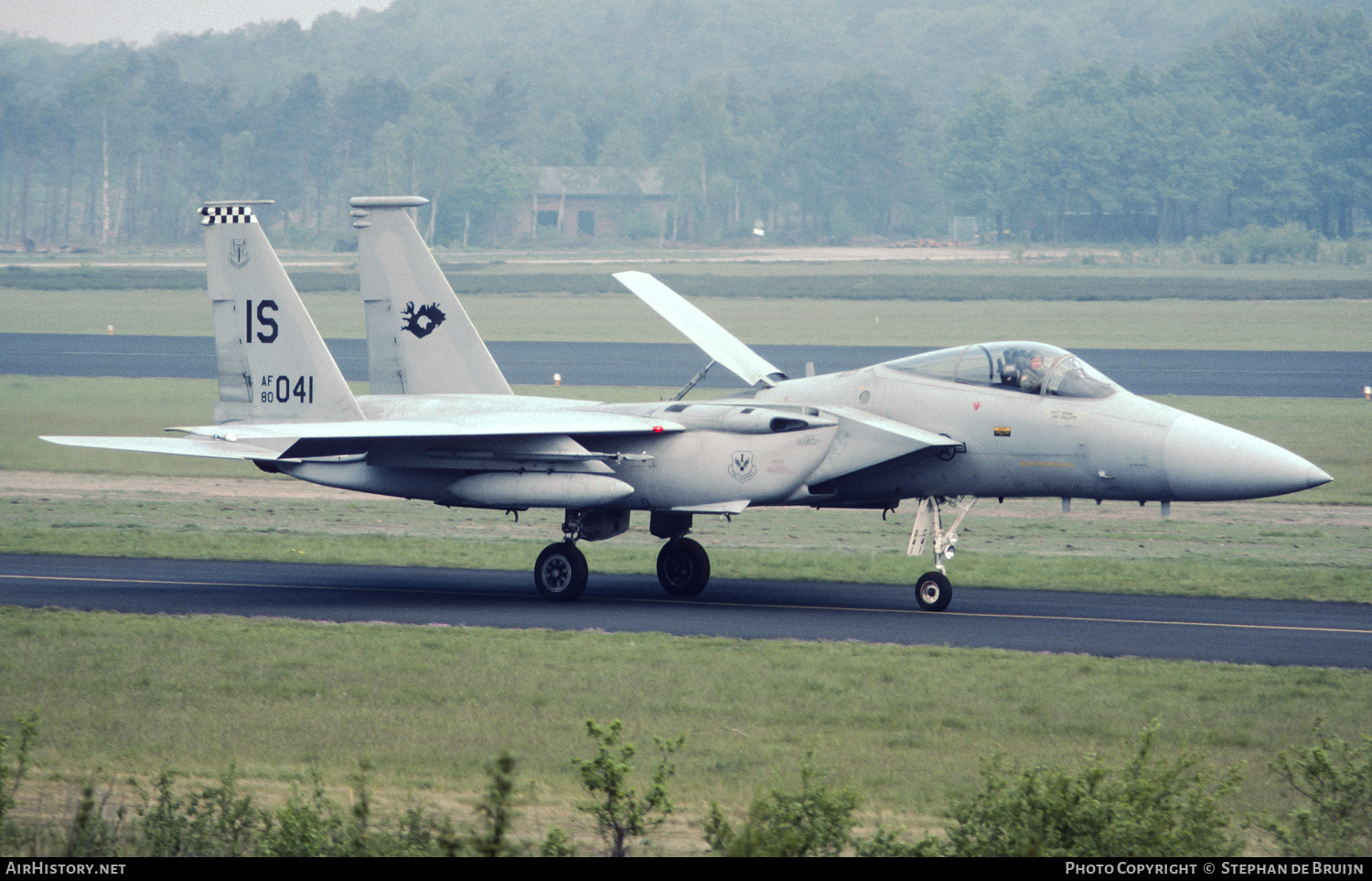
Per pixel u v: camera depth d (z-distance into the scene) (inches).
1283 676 2217.0
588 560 3683.6
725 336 3585.1
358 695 2030.0
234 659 2282.2
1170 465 2787.9
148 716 1899.6
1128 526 4367.6
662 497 3100.4
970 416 2967.5
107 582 3161.9
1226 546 3934.5
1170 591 3134.8
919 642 2546.8
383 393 3718.0
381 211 3671.3
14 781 1573.6
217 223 3430.1
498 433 2955.2
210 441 3376.0
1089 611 2896.2
